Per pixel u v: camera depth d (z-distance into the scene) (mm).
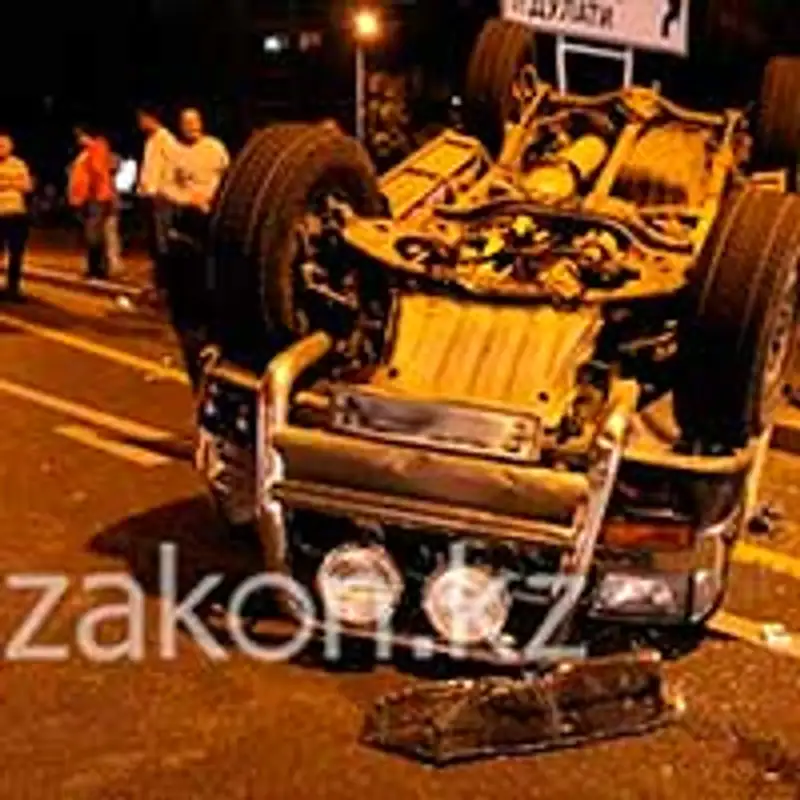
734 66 14805
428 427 6184
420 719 5969
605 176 7855
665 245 6992
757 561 7562
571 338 6477
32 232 17953
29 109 21609
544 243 6891
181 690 6215
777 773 5762
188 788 5562
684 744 5930
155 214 12602
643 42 9703
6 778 5590
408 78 18781
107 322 12328
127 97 21625
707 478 6270
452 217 7234
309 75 20344
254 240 6879
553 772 5715
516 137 8289
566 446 6203
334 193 7246
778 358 6727
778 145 8484
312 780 5629
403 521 6078
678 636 6730
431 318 6605
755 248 6434
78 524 7758
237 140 20625
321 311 7141
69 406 9773
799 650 6684
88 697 6145
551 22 9461
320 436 6219
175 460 8750
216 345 7164
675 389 6625
